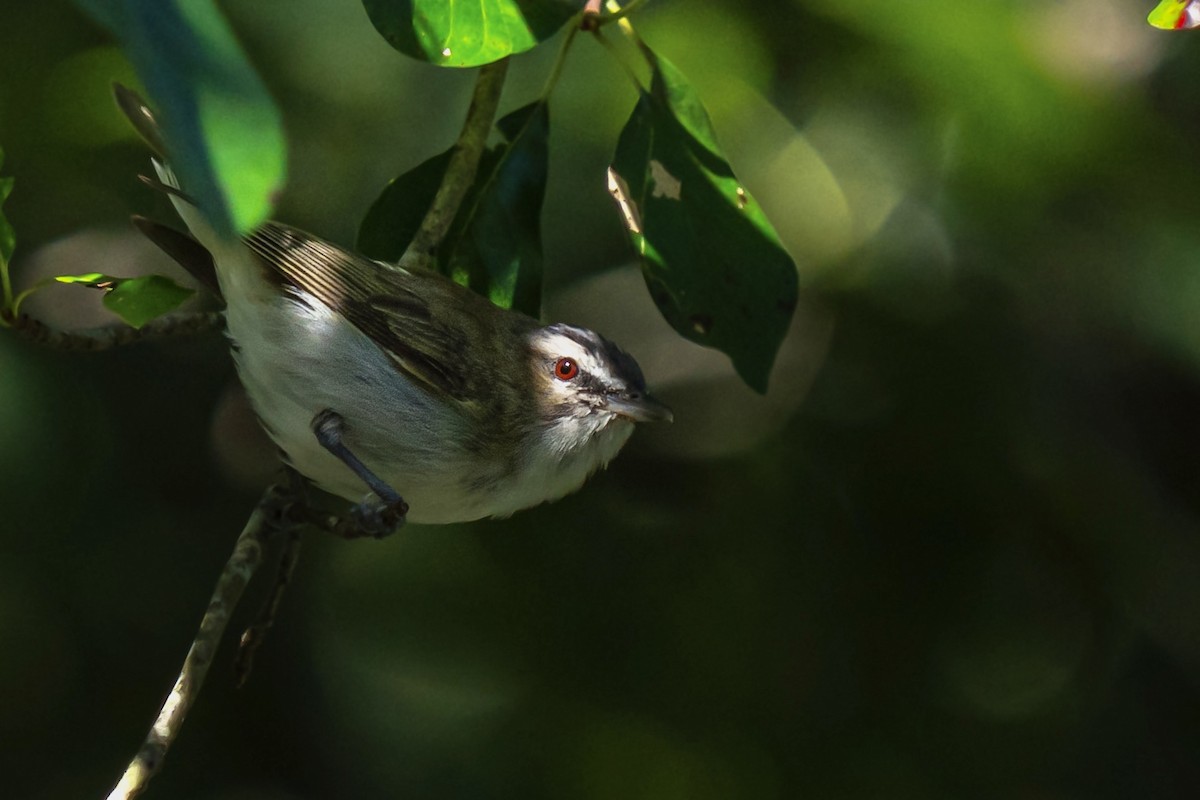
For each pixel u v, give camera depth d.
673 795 11.95
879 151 12.97
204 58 3.62
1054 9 12.62
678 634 12.02
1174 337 12.32
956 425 12.27
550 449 8.23
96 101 11.56
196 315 7.61
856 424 12.35
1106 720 12.27
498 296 7.91
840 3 11.68
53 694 11.44
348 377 7.56
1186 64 12.69
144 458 12.05
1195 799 12.02
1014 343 12.70
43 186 11.89
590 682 12.02
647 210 7.53
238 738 12.06
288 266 7.48
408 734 12.29
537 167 7.93
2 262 6.58
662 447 12.86
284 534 7.25
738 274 7.61
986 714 12.02
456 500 7.91
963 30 11.35
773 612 12.00
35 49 11.72
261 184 3.61
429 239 7.63
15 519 11.02
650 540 12.30
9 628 11.32
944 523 12.08
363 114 12.52
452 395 7.70
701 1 12.43
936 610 11.95
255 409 7.78
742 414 13.14
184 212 7.43
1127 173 11.99
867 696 11.86
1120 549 12.50
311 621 12.41
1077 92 11.72
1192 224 12.20
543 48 12.57
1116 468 12.75
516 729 12.12
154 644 11.73
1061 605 12.33
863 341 12.70
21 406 10.98
